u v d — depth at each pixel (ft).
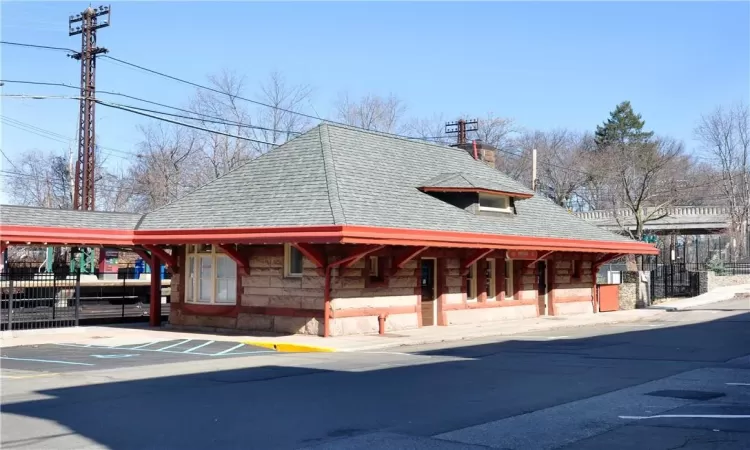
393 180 80.38
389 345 65.10
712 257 229.66
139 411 34.27
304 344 62.95
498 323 88.22
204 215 75.10
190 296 79.87
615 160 176.24
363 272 71.36
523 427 30.60
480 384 43.11
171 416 33.06
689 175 245.45
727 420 32.19
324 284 68.33
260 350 62.18
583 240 93.25
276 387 41.83
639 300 123.34
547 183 215.31
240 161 175.11
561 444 27.61
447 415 33.30
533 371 49.26
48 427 30.66
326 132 82.33
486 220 83.15
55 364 52.75
